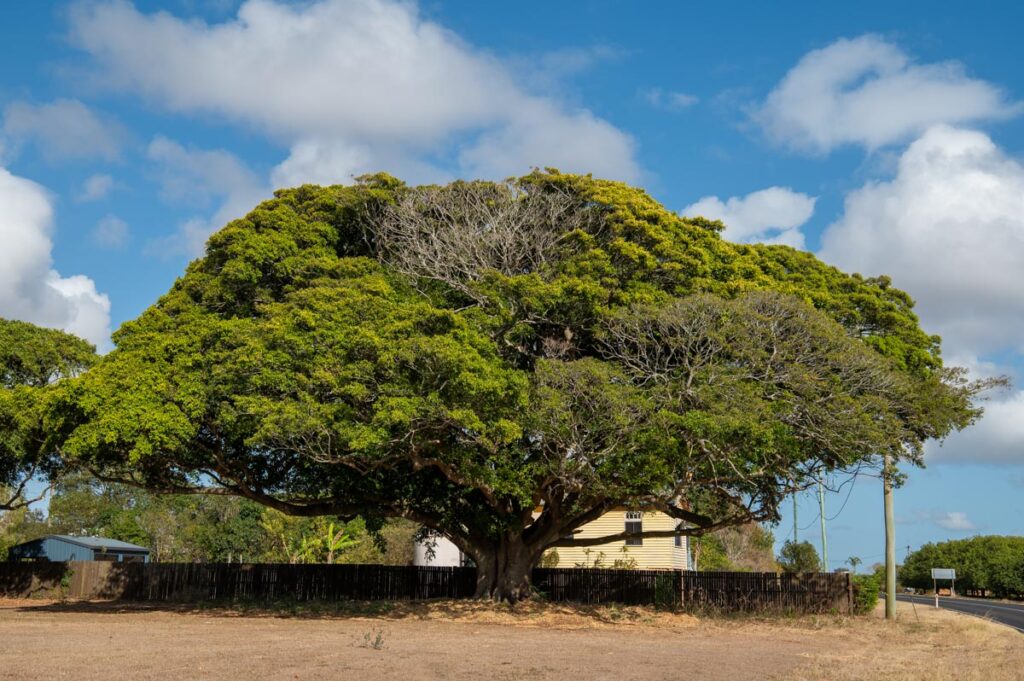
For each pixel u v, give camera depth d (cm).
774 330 2191
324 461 2291
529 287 2322
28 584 3631
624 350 2300
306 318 2127
